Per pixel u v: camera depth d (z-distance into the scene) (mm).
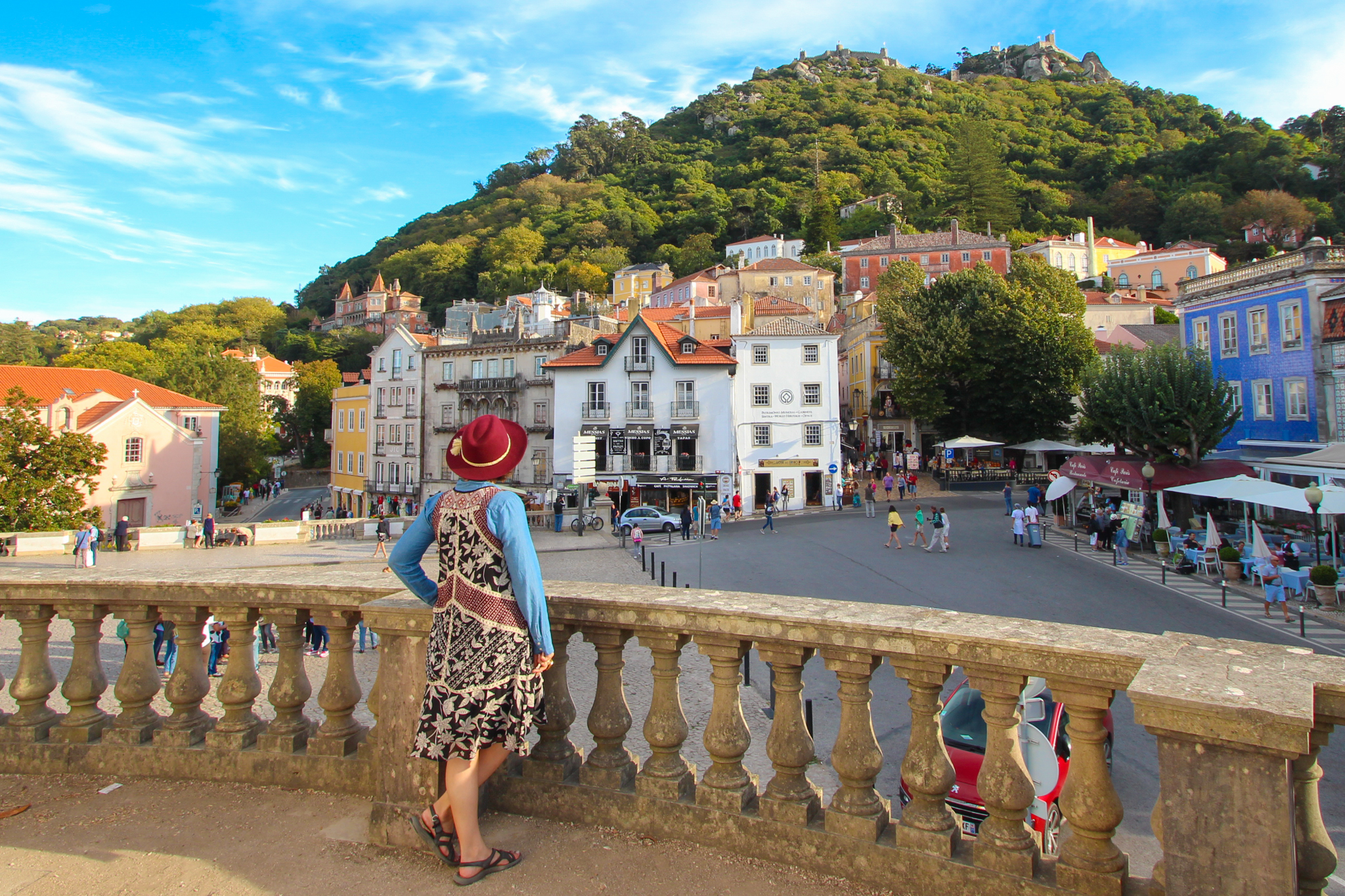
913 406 52688
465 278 146500
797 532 36000
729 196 149875
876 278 96312
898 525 30266
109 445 44094
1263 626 17609
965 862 3012
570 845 3451
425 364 59156
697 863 3305
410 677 3502
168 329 138750
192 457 47969
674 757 3580
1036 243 106000
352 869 3318
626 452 47281
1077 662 2725
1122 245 108062
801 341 47719
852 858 3160
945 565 25875
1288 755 2148
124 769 4320
